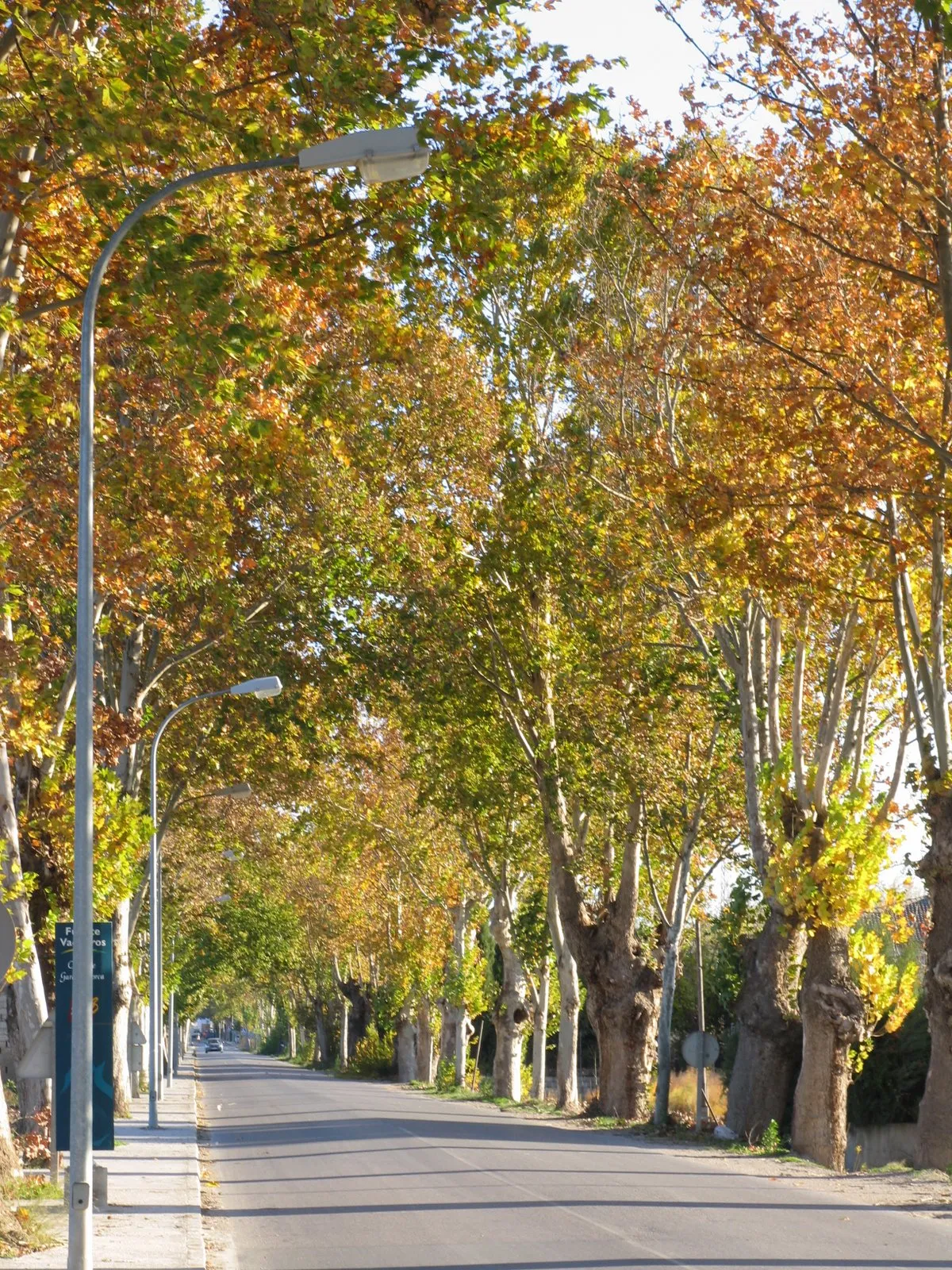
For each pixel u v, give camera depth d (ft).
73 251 59.41
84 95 50.19
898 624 85.35
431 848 204.33
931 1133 84.74
